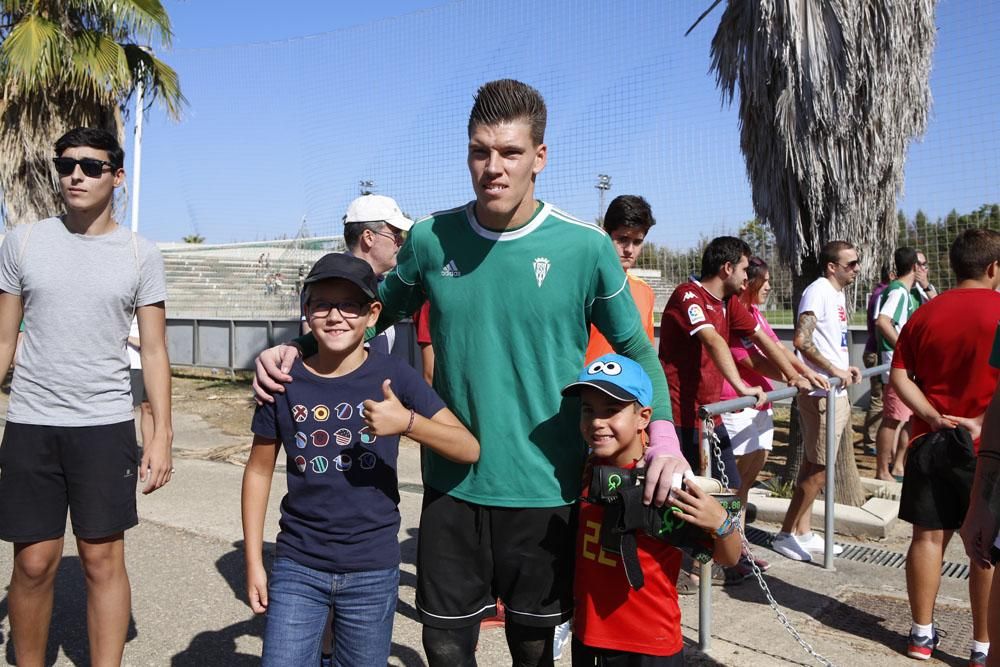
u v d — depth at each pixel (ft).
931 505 11.10
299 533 7.31
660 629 7.38
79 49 31.37
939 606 13.55
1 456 9.19
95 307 9.18
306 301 7.39
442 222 7.59
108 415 9.27
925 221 24.75
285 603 7.18
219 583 13.71
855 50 17.75
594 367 7.27
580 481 7.63
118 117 34.71
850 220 18.52
